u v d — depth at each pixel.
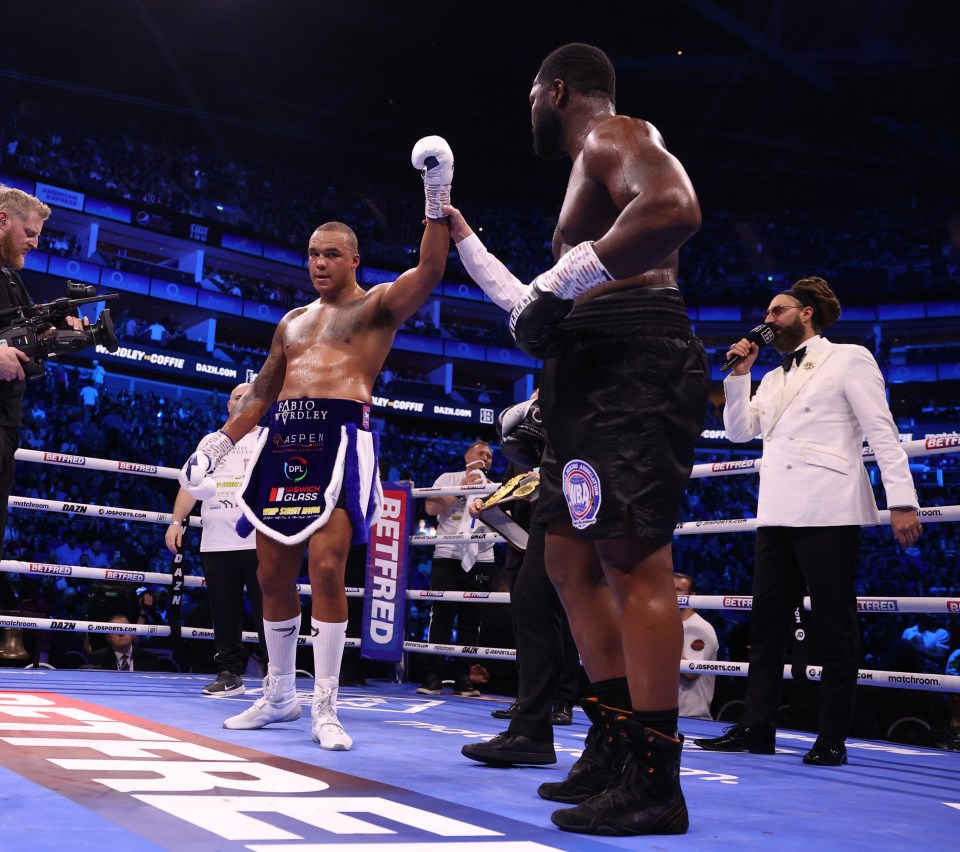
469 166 27.89
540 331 1.64
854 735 4.55
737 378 3.22
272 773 1.92
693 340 1.70
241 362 24.70
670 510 1.61
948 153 25.42
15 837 1.25
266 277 27.09
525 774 2.19
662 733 1.59
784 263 27.86
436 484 5.68
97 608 5.88
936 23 22.05
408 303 2.84
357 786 1.83
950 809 1.98
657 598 1.64
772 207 29.08
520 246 28.91
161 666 7.03
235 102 25.44
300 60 23.47
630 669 1.63
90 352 20.72
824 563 2.83
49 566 4.31
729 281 27.73
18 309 2.85
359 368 2.89
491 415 26.41
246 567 4.11
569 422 1.67
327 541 2.73
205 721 2.88
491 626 5.73
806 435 2.95
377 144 27.31
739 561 18.64
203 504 4.22
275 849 1.23
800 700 4.34
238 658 4.06
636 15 22.36
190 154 26.67
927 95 23.48
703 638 4.55
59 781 1.65
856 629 2.83
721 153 26.59
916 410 24.59
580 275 1.52
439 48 22.86
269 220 26.98
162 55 23.30
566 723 3.62
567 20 22.41
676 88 24.00
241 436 2.98
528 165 27.69
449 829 1.47
